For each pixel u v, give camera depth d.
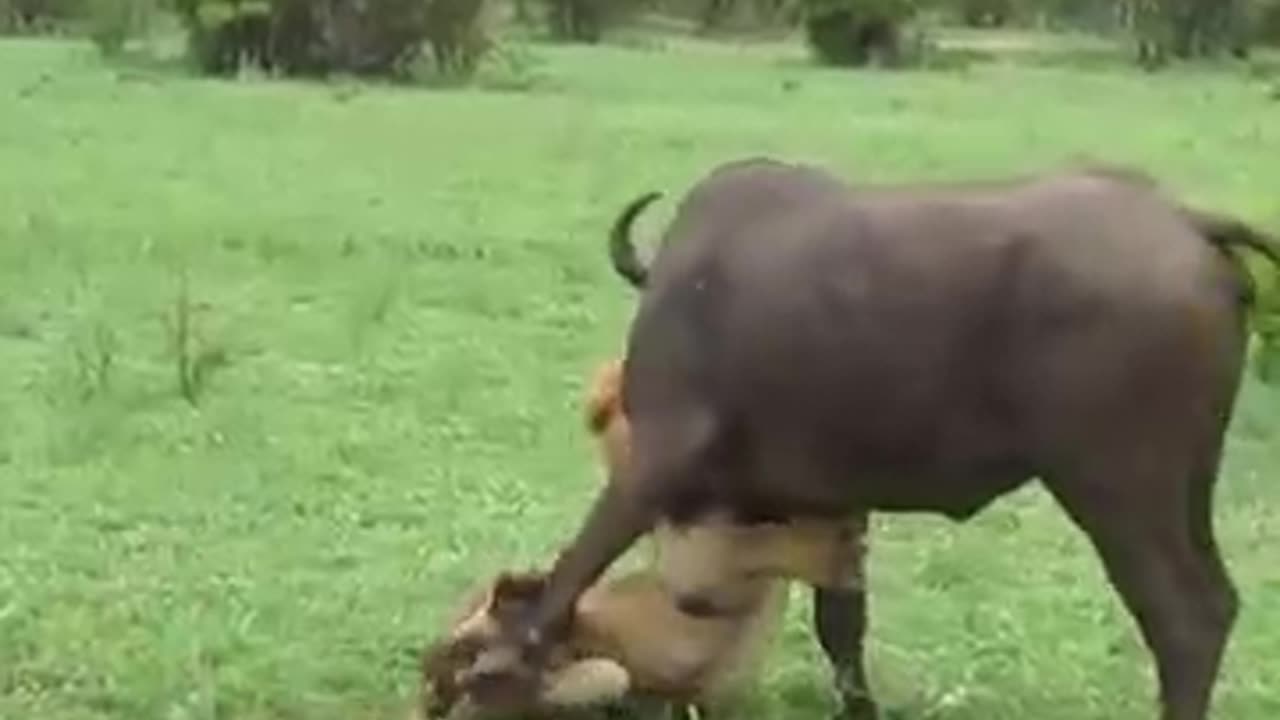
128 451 8.05
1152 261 4.57
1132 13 35.75
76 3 34.25
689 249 4.86
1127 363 4.54
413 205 15.01
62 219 13.74
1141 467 4.59
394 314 10.82
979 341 4.62
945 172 17.88
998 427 4.66
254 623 6.21
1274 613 6.51
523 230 13.82
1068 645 6.18
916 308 4.63
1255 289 5.32
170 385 9.02
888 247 4.68
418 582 6.63
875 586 6.71
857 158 18.78
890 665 5.99
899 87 27.53
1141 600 4.66
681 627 5.09
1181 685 4.67
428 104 23.23
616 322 10.78
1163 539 4.63
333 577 6.67
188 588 6.51
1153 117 23.98
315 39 26.61
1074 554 7.09
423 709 5.27
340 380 9.30
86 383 8.95
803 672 5.88
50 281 11.47
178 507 7.38
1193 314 4.54
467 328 10.54
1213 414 4.63
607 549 4.94
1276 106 25.73
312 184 16.11
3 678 5.73
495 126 20.91
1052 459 4.63
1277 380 8.99
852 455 4.75
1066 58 34.56
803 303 4.70
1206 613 4.69
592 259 12.55
